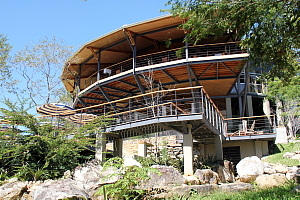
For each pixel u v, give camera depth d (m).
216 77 21.05
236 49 19.47
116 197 8.27
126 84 21.97
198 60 18.55
